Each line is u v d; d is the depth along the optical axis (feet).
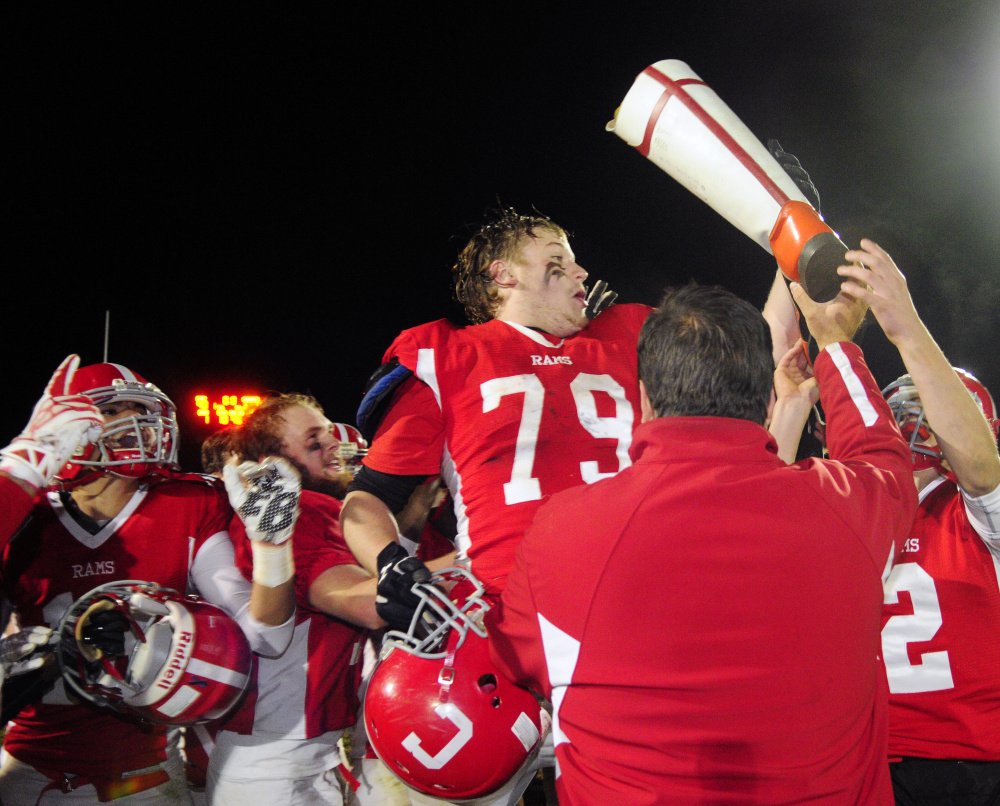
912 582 5.56
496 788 4.57
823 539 3.68
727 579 3.59
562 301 5.77
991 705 5.36
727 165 4.71
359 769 6.86
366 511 5.32
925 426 5.80
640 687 3.61
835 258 4.42
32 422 5.41
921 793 5.38
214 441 9.16
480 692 4.42
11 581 6.08
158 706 5.30
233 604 6.17
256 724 6.26
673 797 3.50
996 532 5.03
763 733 3.50
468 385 5.31
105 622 5.37
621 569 3.67
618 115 5.14
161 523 6.32
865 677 3.71
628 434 5.24
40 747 5.82
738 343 4.02
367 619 5.74
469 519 5.14
